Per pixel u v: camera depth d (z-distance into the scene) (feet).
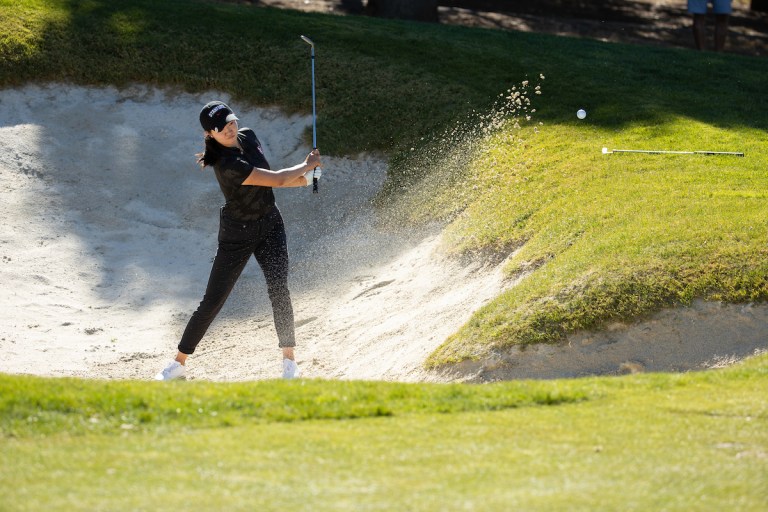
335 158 167.43
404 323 117.80
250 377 110.83
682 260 105.70
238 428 67.46
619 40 280.51
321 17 211.00
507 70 187.83
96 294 137.28
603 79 186.29
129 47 186.09
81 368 114.62
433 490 53.52
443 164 158.61
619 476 56.03
